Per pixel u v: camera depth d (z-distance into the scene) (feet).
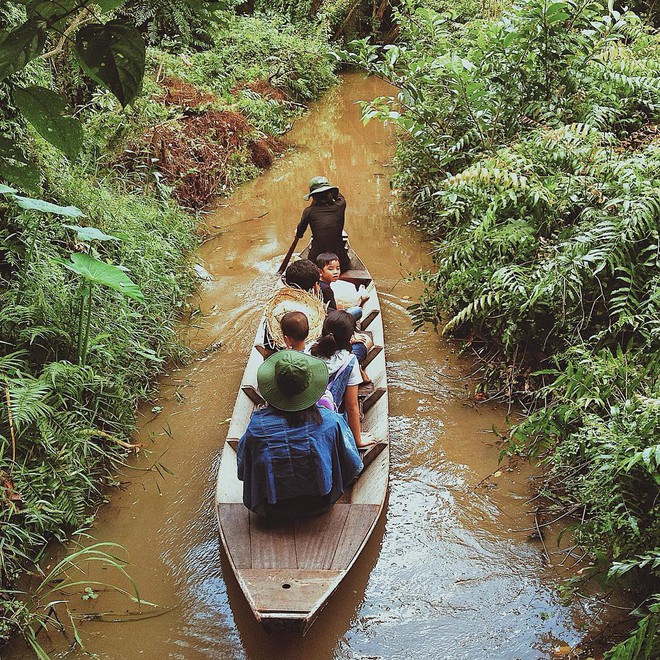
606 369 12.41
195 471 14.23
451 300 17.58
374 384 15.29
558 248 15.99
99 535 12.67
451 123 22.86
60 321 14.90
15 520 11.98
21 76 15.52
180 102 31.48
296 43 44.52
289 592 9.82
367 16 53.31
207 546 12.41
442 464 13.99
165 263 20.84
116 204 21.15
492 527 12.44
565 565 11.54
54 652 10.41
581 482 11.93
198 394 16.67
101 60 3.85
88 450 13.70
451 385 16.47
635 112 21.30
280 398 10.93
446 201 19.49
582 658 9.92
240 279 21.95
